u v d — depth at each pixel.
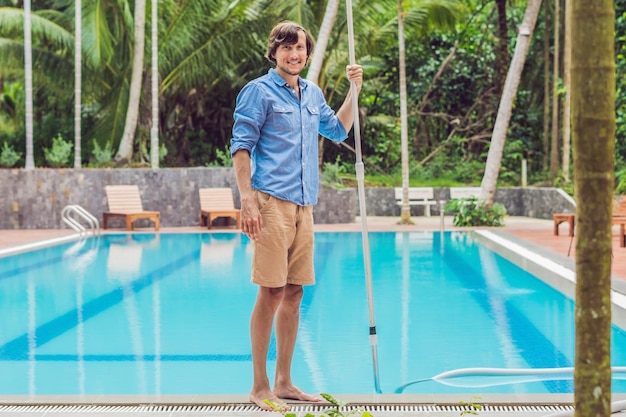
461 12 23.05
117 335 6.24
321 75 22.97
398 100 25.86
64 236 14.73
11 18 20.39
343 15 21.84
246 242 14.03
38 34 21.12
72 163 22.30
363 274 9.80
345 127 4.06
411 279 9.36
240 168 3.58
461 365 5.17
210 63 22.45
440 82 26.12
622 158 21.61
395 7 21.56
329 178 19.16
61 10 23.69
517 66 17.28
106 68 22.47
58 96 23.28
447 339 6.00
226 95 24.73
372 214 21.48
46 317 7.05
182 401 3.72
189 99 24.27
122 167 19.31
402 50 17.94
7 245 12.71
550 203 19.78
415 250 12.61
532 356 5.42
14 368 5.14
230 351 5.62
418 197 21.17
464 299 7.90
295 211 3.68
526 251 10.98
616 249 11.49
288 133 3.66
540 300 7.84
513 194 21.53
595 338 1.94
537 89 25.53
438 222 18.89
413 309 7.32
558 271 8.66
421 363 5.23
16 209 16.81
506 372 4.35
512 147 24.28
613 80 1.88
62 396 3.79
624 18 22.05
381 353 5.52
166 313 7.21
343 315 7.03
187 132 24.75
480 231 14.93
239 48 22.31
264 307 3.70
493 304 7.61
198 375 4.93
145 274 9.90
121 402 3.71
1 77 23.66
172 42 21.73
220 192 17.45
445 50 26.27
